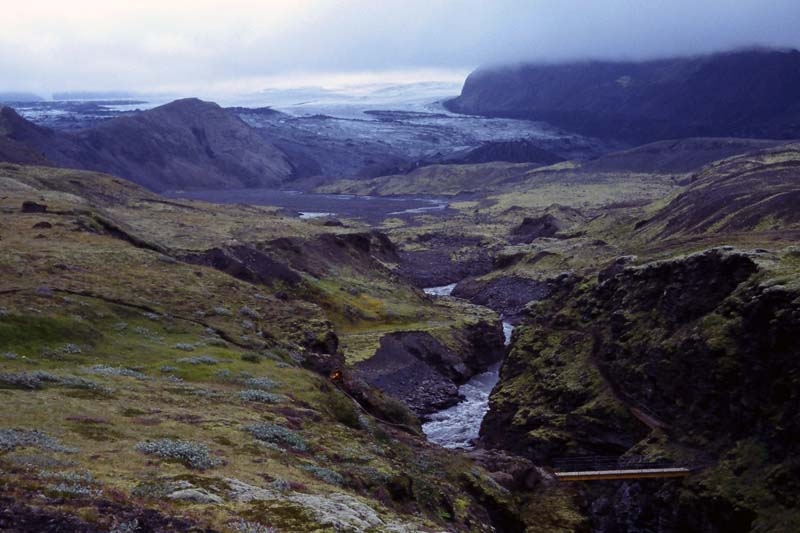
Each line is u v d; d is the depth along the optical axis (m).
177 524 24.14
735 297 88.31
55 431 34.41
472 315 191.38
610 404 99.00
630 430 94.50
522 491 68.94
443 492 52.16
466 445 112.25
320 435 49.62
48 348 59.66
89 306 76.88
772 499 68.44
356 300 183.75
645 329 104.44
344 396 70.19
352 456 46.09
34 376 46.41
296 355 83.88
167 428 39.56
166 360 64.94
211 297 98.50
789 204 176.50
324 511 29.66
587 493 89.38
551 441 99.56
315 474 38.47
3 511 21.81
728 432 80.94
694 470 77.75
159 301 89.62
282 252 198.50
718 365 84.00
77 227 127.00
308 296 172.00
